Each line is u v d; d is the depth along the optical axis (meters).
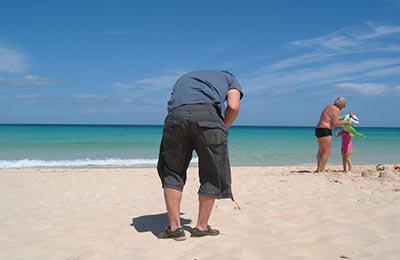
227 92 3.67
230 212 4.68
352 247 3.13
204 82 3.58
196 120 3.39
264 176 8.80
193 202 5.51
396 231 3.62
